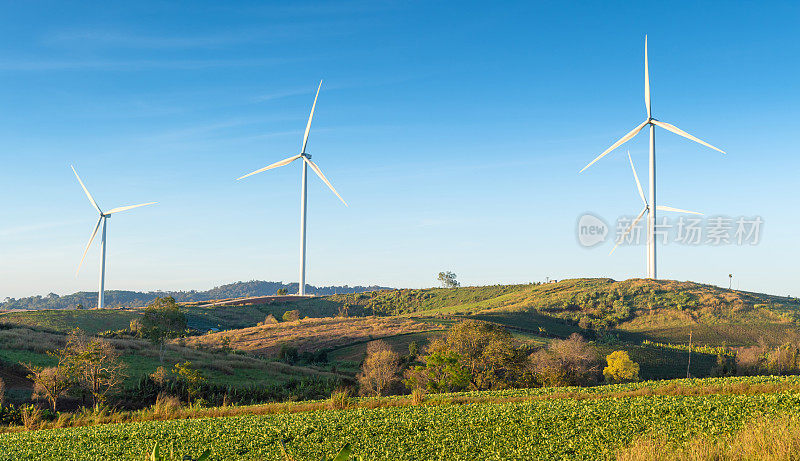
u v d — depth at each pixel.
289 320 170.50
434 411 30.70
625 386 40.25
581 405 29.09
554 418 25.97
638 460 16.33
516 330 157.38
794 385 32.84
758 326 166.25
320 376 77.00
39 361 61.28
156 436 28.22
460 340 73.19
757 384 33.75
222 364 73.62
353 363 98.31
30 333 78.38
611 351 114.50
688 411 25.09
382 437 24.97
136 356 72.00
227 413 37.16
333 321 155.00
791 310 186.75
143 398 54.38
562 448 21.11
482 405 32.81
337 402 37.31
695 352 129.62
